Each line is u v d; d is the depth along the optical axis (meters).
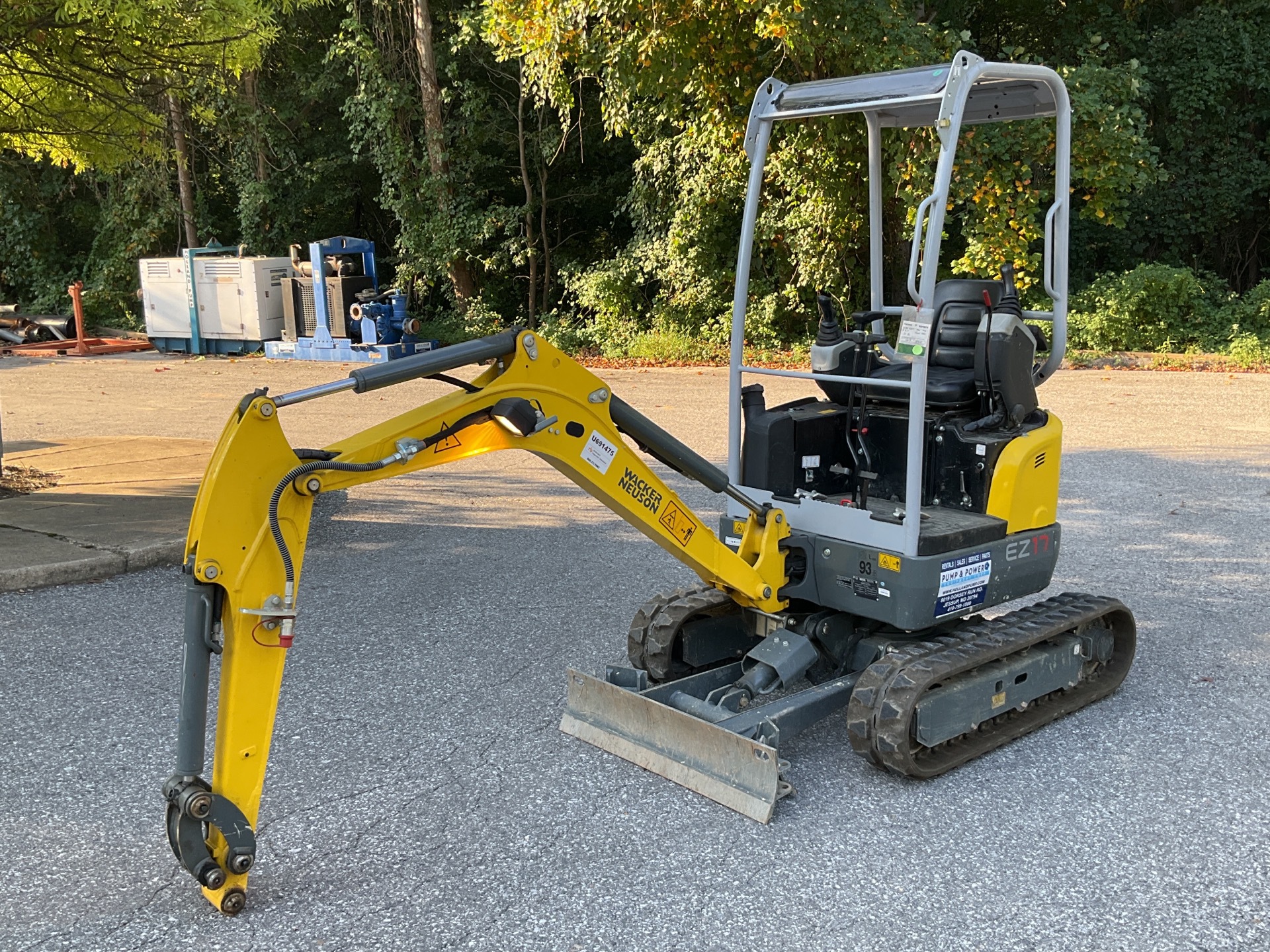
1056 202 4.89
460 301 22.97
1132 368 16.52
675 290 20.17
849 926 3.39
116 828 4.03
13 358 20.95
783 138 17.17
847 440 5.02
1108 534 7.89
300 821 4.06
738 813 4.11
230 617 3.39
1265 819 4.05
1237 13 20.59
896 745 4.16
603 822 4.05
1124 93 15.53
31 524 7.76
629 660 5.34
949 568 4.48
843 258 17.84
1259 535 7.81
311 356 19.83
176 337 21.33
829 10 14.23
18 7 7.92
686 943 3.31
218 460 3.31
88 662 5.58
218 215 27.64
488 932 3.37
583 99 21.53
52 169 27.59
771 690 4.63
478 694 5.23
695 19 15.43
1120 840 3.91
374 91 22.02
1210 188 20.94
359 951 3.29
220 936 3.37
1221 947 3.28
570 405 4.07
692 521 4.49
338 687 5.32
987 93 5.11
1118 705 5.09
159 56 9.12
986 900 3.54
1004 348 4.72
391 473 3.64
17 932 3.39
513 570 7.24
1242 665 5.54
